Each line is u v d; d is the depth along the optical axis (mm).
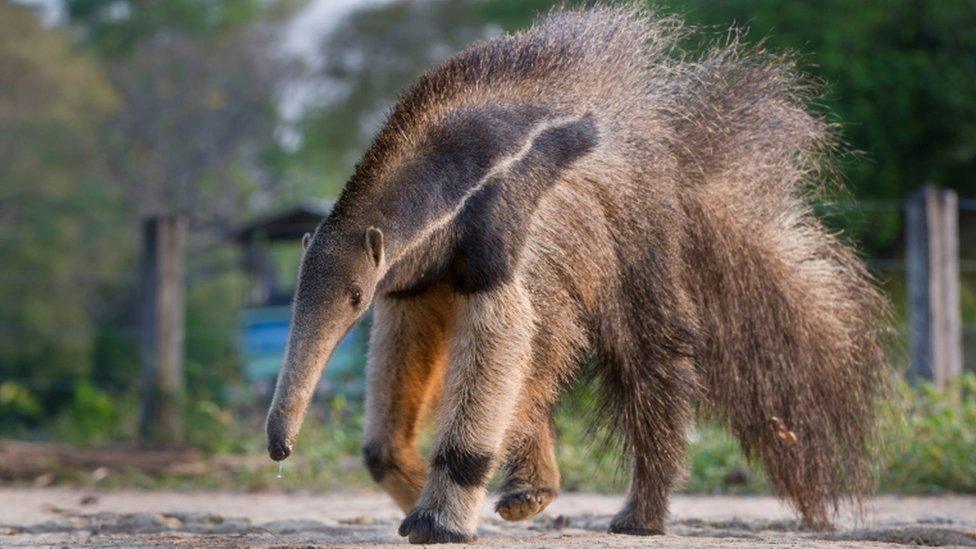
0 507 12273
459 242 7703
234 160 56188
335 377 19578
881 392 10641
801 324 9984
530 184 7973
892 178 26906
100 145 51438
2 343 40750
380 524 10516
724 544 7441
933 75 26656
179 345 19000
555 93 8469
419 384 8555
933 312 15500
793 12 26500
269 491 14484
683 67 9688
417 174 7648
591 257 8367
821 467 10109
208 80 55250
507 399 7688
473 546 7254
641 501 9203
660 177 8984
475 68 8328
